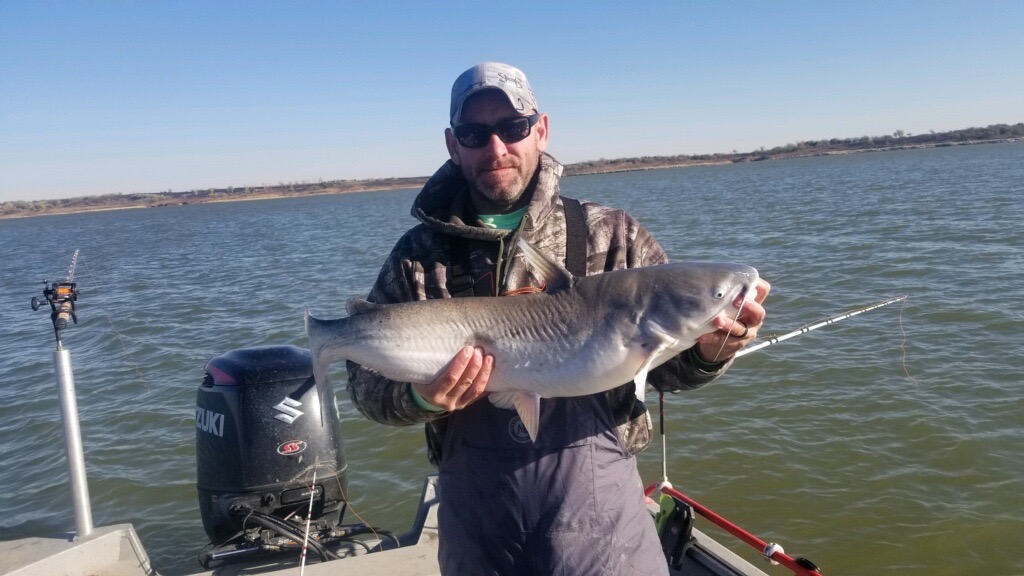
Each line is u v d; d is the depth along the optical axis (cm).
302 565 176
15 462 370
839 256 784
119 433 392
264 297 823
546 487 117
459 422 125
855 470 304
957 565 244
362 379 134
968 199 1377
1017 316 480
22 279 1290
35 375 539
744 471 311
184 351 573
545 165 138
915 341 447
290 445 203
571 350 124
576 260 132
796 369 414
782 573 246
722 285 122
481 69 131
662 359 126
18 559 184
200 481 206
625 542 116
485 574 117
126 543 197
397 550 184
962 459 304
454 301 130
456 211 137
